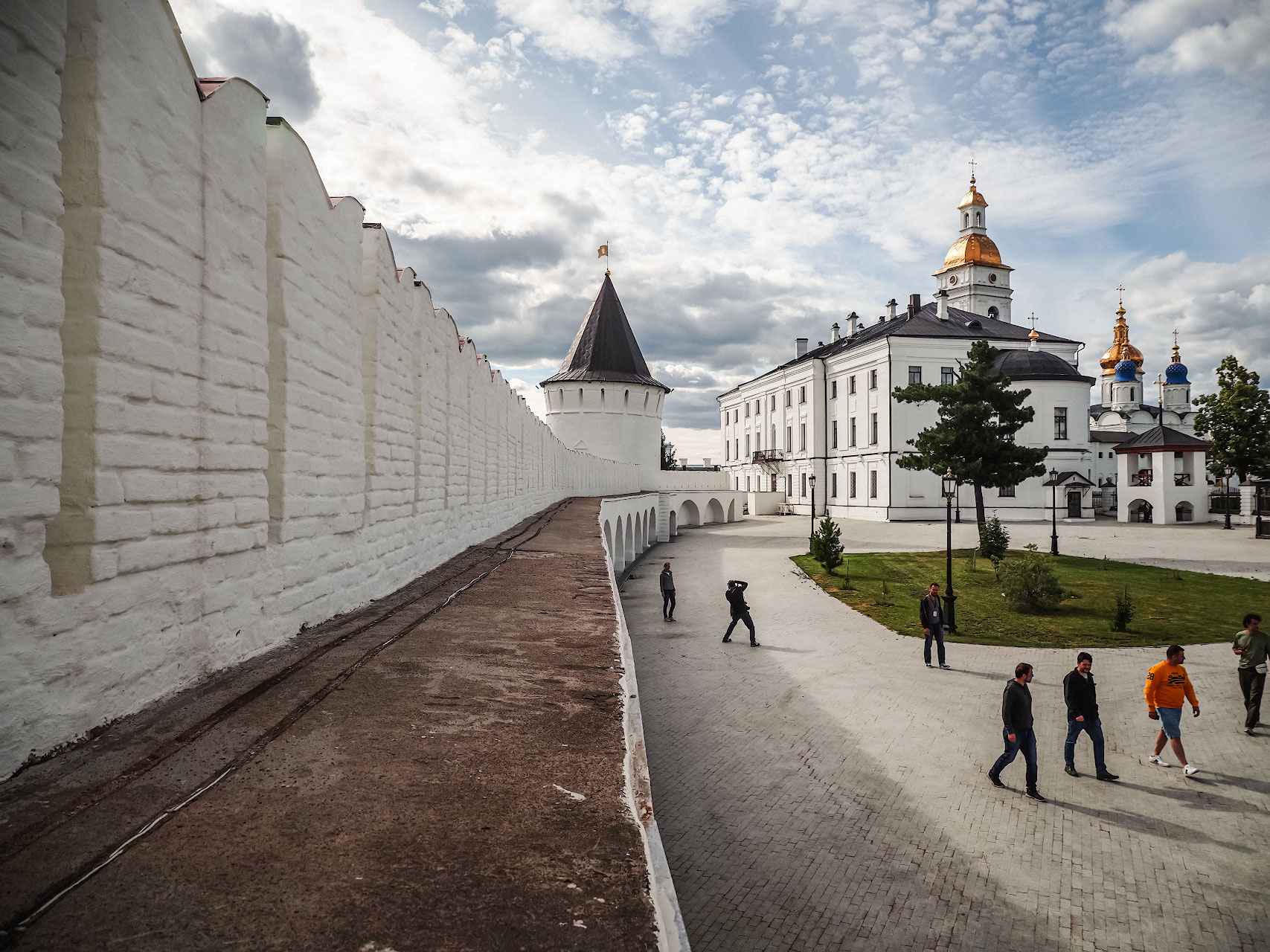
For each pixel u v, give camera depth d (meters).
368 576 6.94
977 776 10.38
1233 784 9.92
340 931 1.87
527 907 2.04
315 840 2.34
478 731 3.47
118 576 3.35
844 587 26.77
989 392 34.81
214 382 4.11
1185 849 8.33
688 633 20.52
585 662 4.92
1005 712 9.85
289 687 4.00
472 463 12.85
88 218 3.14
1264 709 12.73
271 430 5.02
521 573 9.45
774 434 69.88
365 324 7.11
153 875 2.09
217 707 3.60
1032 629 20.05
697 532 54.72
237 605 4.44
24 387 2.81
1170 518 45.50
